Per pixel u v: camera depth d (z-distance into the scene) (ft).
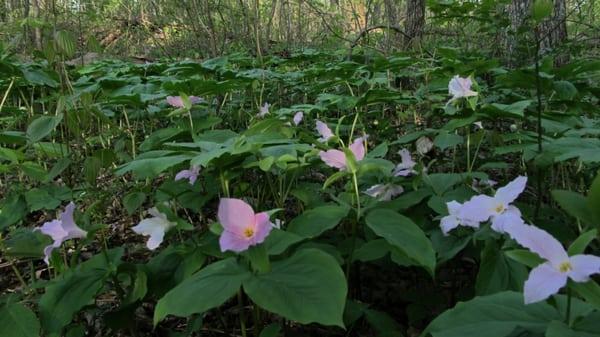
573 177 9.26
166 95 11.19
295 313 3.81
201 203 7.08
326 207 5.40
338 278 4.02
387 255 7.00
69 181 8.36
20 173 11.40
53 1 14.85
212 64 15.61
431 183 6.64
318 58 21.04
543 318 3.82
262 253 4.04
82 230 5.65
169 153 6.39
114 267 5.50
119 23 35.70
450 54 14.48
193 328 6.21
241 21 29.07
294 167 6.15
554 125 7.82
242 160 6.25
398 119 15.02
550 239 3.36
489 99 11.91
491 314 3.91
